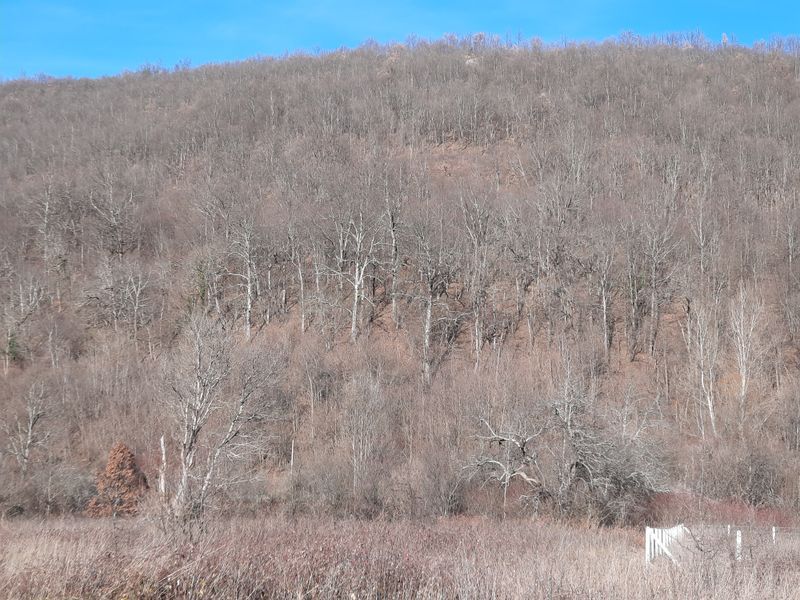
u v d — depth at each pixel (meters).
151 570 10.13
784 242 53.12
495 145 84.06
